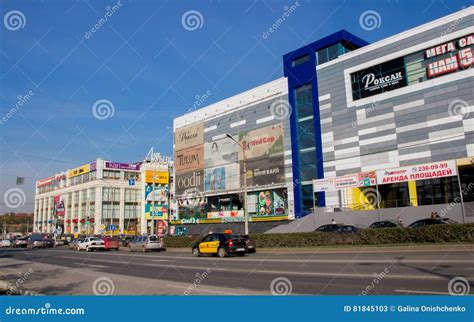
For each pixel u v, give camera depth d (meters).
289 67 44.12
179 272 15.96
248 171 47.19
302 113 42.50
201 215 54.12
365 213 32.28
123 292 10.98
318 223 35.12
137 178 88.12
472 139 30.00
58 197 98.00
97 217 80.81
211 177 52.69
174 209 58.66
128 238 50.75
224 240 23.88
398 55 34.81
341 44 40.41
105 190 82.94
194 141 56.25
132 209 85.75
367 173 31.91
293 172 42.16
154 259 24.09
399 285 9.93
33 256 30.81
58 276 15.55
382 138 35.12
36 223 107.38
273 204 44.50
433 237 21.41
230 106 51.03
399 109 34.34
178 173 58.44
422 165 28.94
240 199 48.31
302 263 17.02
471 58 30.73
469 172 30.75
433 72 32.66
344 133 37.88
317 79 41.00
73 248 49.50
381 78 35.84
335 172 38.09
